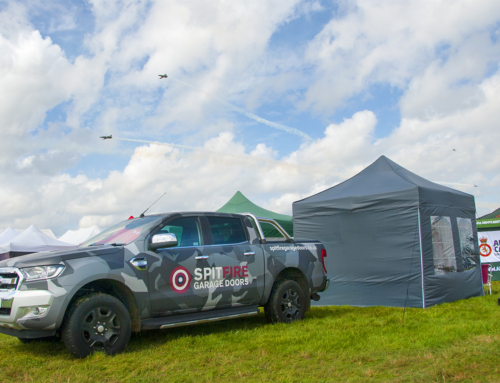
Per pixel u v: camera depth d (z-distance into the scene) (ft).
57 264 15.23
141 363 14.51
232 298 19.66
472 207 34.24
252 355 15.48
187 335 18.85
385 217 29.25
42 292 14.67
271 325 20.88
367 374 12.69
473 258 33.09
